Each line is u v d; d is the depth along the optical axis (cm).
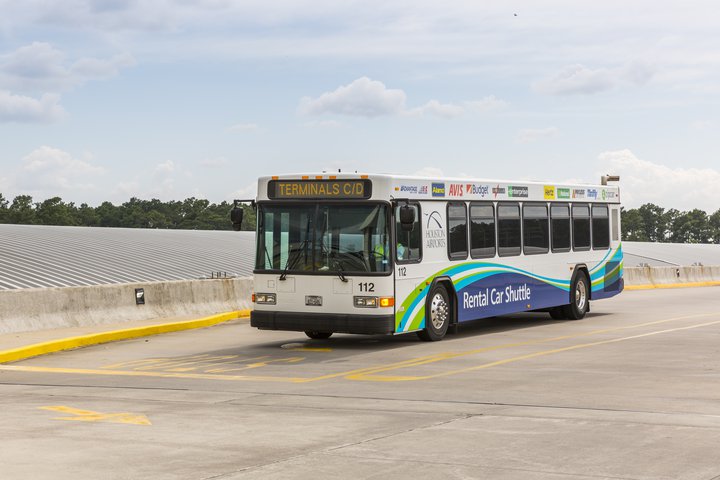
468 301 2125
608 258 2720
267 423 1102
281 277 1920
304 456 922
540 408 1185
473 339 2062
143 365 1708
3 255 3016
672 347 1861
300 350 1903
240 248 4216
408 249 1928
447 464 882
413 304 1941
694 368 1555
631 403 1216
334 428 1066
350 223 1886
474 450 941
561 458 902
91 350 1962
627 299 3522
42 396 1350
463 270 2105
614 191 2778
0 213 13162
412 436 1014
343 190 1895
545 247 2427
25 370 1662
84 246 3500
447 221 2058
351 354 1820
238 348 1962
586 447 950
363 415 1149
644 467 863
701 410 1162
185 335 2245
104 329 2184
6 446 982
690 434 1012
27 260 3000
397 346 1941
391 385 1405
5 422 1126
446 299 2055
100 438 1021
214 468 876
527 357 1725
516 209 2317
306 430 1055
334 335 2197
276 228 1947
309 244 1909
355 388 1380
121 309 2381
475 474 842
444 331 2047
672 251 6331
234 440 1003
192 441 1000
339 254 1884
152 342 2100
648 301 3391
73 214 14462
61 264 3038
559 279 2480
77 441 1005
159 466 885
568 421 1092
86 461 909
